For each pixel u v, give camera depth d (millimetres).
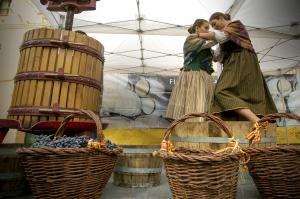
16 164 1635
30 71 1935
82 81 1997
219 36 2111
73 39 1997
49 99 1904
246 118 1941
